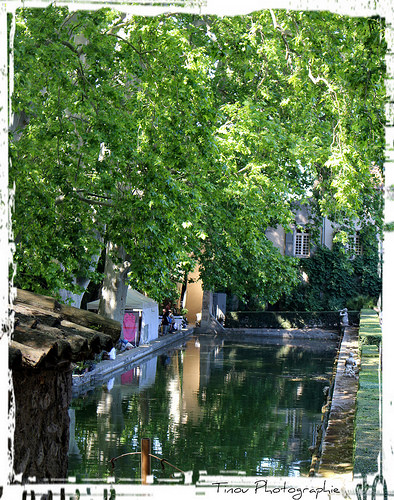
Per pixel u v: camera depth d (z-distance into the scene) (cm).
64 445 527
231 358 3331
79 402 1945
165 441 1470
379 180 2411
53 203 1416
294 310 5175
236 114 2245
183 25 1864
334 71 1523
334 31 1500
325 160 2434
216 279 3256
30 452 466
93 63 1386
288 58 1714
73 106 1430
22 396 454
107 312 2712
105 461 1242
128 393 2133
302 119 2461
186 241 2114
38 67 1314
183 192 1636
